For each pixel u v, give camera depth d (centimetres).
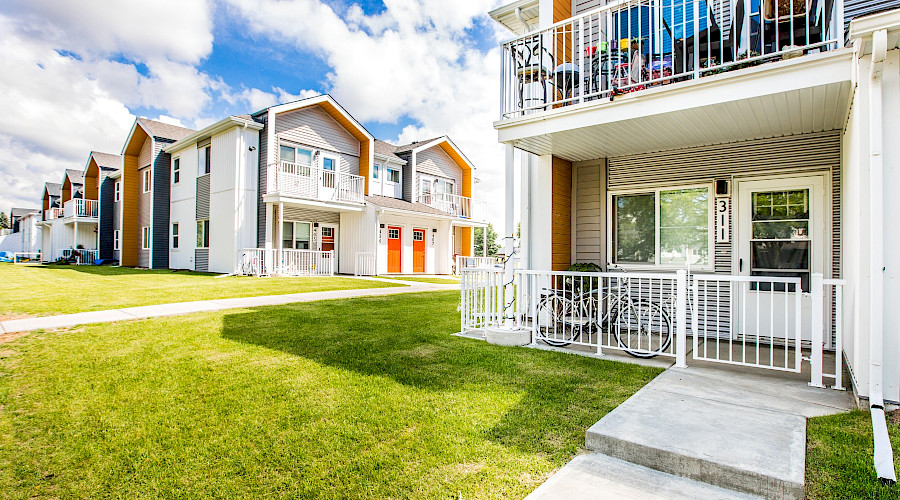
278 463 267
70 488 242
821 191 541
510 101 617
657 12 489
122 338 582
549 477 249
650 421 303
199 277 1525
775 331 567
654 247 660
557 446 285
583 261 719
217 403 360
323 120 1886
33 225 4038
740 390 378
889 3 393
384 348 547
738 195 595
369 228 1864
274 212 1716
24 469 260
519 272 590
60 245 3145
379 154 2091
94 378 419
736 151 594
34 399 366
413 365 471
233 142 1684
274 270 1633
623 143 614
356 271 1881
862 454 260
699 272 621
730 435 278
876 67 322
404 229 2102
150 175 2303
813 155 543
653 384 396
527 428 310
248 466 264
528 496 228
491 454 274
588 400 361
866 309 344
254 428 314
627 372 441
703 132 554
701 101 451
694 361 487
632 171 676
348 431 308
